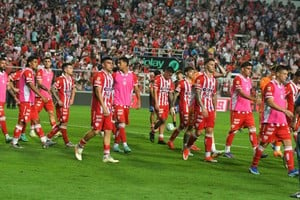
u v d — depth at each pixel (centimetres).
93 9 6950
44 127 3247
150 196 1538
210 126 2181
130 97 2372
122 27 6875
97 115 2038
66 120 2420
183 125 2491
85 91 5481
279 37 7594
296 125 1912
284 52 7062
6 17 6400
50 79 2731
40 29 6331
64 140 2428
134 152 2378
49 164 1969
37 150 2300
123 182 1716
